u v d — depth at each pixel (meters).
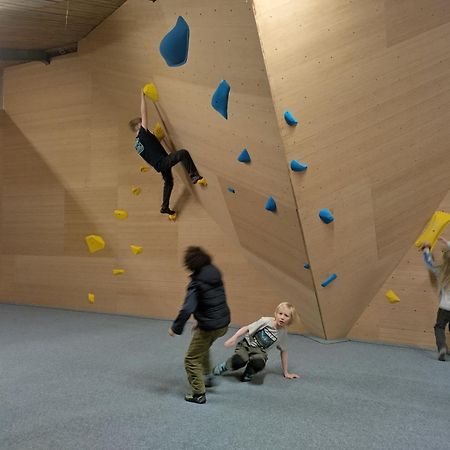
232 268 5.54
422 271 4.54
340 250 4.22
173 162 4.98
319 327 4.88
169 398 3.12
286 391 3.29
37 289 7.06
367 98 3.57
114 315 6.32
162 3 3.81
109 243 6.43
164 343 4.69
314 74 3.37
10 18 5.27
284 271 4.74
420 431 2.63
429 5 3.44
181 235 5.89
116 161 6.32
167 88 4.46
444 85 3.70
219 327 3.07
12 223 7.22
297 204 3.83
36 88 6.90
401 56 3.53
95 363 3.94
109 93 6.17
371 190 4.00
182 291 5.89
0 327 5.43
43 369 3.75
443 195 4.30
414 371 3.80
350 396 3.20
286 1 3.12
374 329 4.80
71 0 4.64
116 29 4.94
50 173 6.88
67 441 2.46
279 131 3.46
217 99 3.71
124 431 2.59
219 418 2.79
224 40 3.37
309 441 2.49
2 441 2.45
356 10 3.33
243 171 4.15
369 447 2.43
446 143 3.96
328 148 3.65
